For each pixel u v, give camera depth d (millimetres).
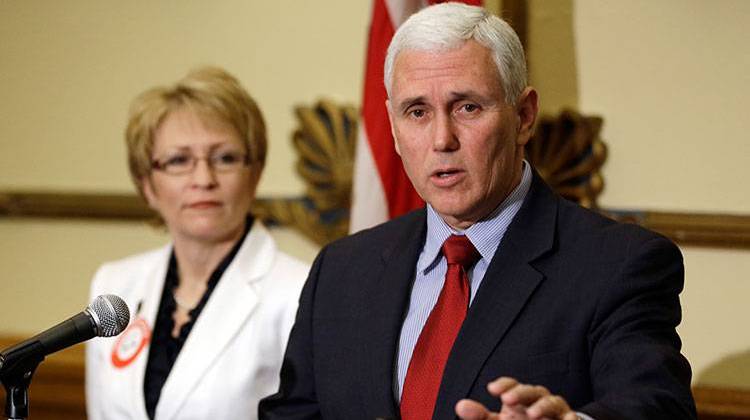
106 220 13133
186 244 9406
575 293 6141
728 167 10656
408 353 6488
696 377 10812
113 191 13125
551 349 6055
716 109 10711
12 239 13555
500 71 6203
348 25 12172
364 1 12133
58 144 13359
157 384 9133
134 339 9320
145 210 12867
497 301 6258
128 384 9109
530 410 4770
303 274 9250
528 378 6012
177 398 8844
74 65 13305
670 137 10852
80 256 13297
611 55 11062
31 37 13477
